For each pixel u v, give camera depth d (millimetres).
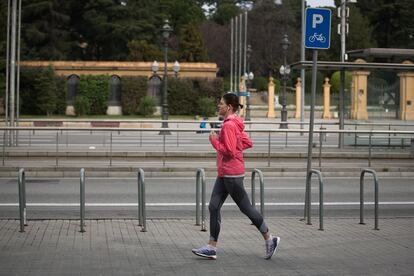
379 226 11586
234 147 8406
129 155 21516
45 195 15414
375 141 24469
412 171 20953
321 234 10711
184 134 25422
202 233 10594
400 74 28281
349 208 14398
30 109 59969
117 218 12320
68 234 10297
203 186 11055
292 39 92250
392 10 89250
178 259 8586
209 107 58719
